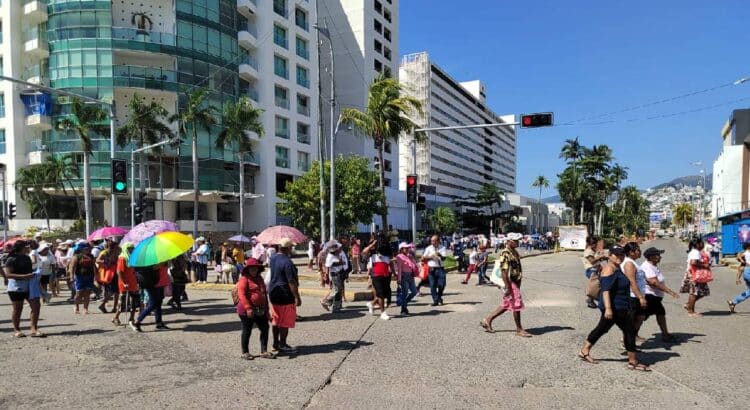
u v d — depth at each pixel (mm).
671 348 7566
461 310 11312
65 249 16484
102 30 39281
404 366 6688
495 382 5969
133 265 8719
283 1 50656
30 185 37812
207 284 16500
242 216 39281
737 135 72625
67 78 39094
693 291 10375
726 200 69250
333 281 11227
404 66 97562
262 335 7234
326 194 36094
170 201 43375
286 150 50656
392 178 68500
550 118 17422
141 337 8797
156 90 40062
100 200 41562
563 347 7676
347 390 5727
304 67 53500
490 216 96438
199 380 6160
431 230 76438
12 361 7168
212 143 42844
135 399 5484
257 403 5320
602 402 5270
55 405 5320
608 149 73938
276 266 7320
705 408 5082
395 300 13219
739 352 7305
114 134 18734
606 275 6582
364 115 24250
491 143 139375
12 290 8758
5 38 39969
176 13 40969
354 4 63062
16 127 39625
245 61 46688
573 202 77062
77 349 7891
